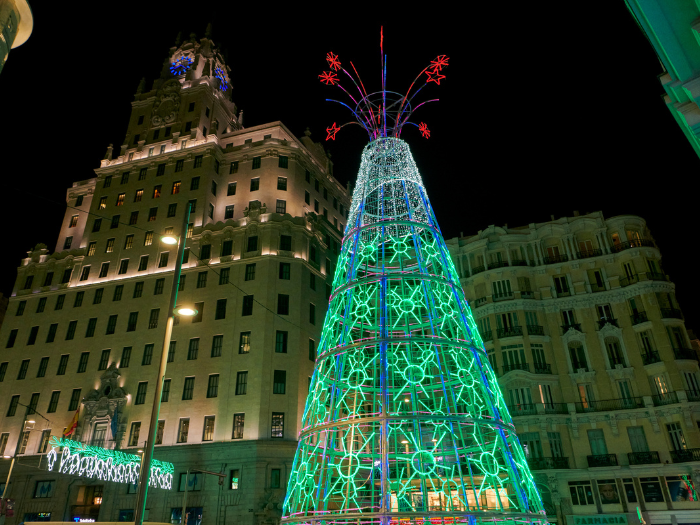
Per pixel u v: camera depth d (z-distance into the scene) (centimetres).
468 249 4834
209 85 6756
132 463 3916
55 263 6181
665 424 3738
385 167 1934
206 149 6056
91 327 5556
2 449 5153
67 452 3419
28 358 5675
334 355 1600
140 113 6888
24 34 1241
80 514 4591
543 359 4212
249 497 4088
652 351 3959
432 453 1504
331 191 6931
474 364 1484
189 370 4884
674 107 868
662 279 4216
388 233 1842
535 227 4706
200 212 5694
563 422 3950
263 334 4781
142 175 6266
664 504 3506
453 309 1627
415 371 2550
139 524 1334
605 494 3669
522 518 1283
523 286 4531
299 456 1545
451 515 1195
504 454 1357
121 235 5972
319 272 5562
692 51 776
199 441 4512
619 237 4472
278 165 6019
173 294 1730
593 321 4253
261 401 4488
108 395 4997
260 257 5188
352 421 1351
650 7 745
